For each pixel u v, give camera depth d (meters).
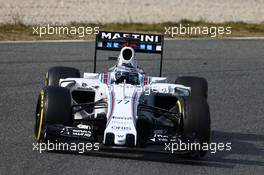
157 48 35.69
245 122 39.81
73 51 62.12
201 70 55.78
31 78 49.62
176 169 28.08
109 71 33.78
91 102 32.56
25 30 74.31
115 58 35.12
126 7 83.75
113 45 35.81
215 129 37.72
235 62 60.28
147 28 79.94
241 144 34.22
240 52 66.00
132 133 27.69
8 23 77.12
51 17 79.75
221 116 41.16
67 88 30.22
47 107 28.86
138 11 84.12
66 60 57.50
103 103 30.89
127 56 33.34
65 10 80.81
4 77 49.53
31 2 79.62
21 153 29.61
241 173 28.30
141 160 29.12
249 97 47.12
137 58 60.09
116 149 30.84
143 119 30.80
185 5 85.75
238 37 76.00
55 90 29.45
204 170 28.30
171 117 32.47
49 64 55.34
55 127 28.41
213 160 30.33
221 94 47.56
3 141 32.03
